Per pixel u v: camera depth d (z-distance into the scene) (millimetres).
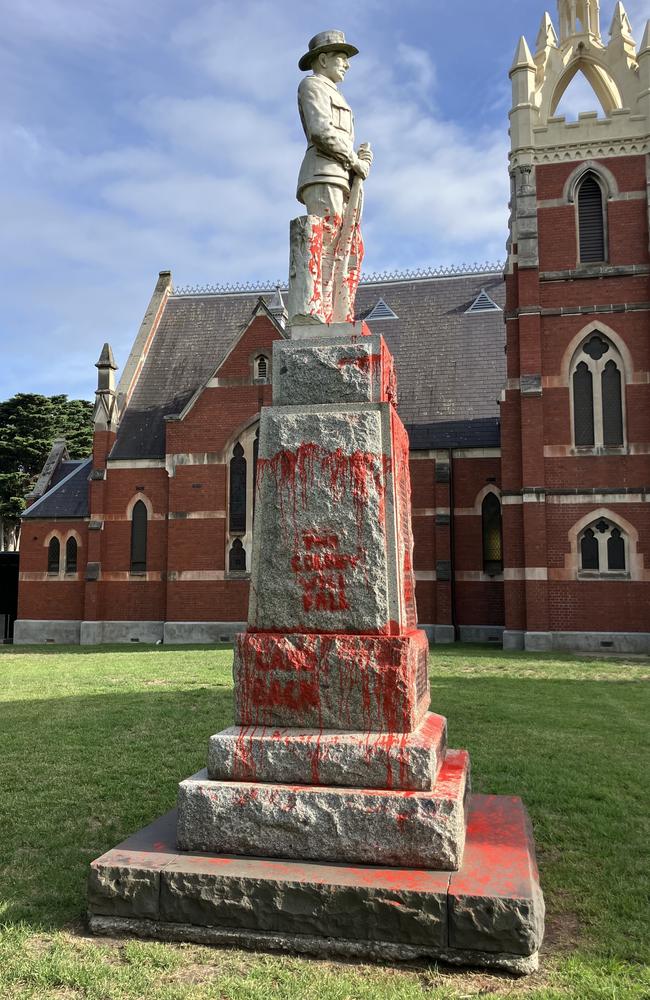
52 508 36000
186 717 12383
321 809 4953
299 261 6332
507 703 13547
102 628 34031
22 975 4277
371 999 3961
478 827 5809
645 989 4105
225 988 4098
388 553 5566
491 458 31719
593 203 27781
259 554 5746
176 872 4738
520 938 4281
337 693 5316
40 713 12969
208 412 33375
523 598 26734
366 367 5891
